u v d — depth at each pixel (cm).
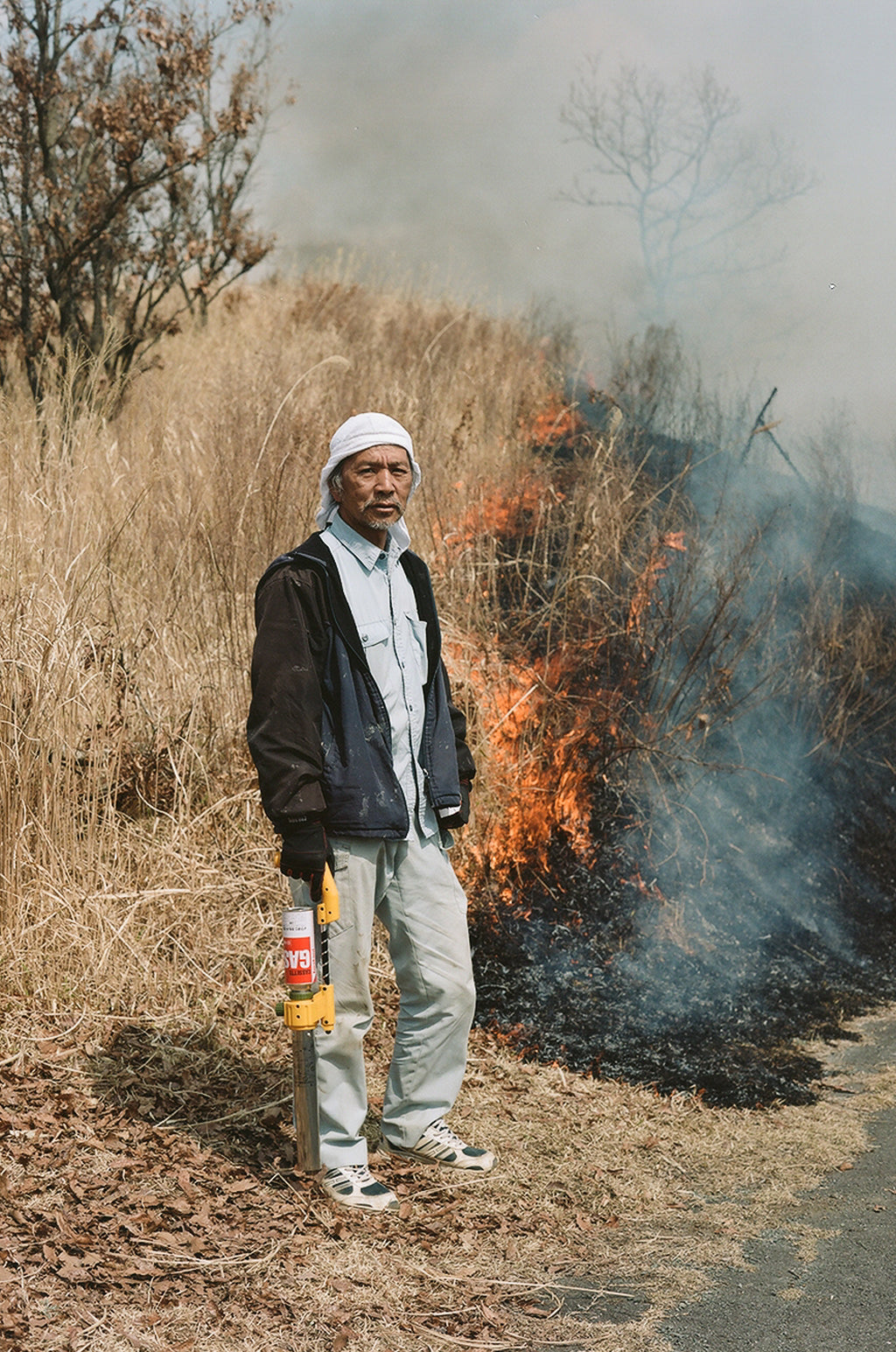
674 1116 381
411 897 315
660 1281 284
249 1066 369
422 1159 329
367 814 298
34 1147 304
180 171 776
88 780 440
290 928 298
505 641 596
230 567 541
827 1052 441
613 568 609
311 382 773
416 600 319
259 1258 276
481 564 617
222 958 417
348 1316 260
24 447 615
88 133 762
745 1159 353
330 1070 312
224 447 622
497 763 534
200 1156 315
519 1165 338
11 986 379
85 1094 337
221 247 876
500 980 459
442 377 862
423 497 664
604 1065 416
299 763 288
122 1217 281
